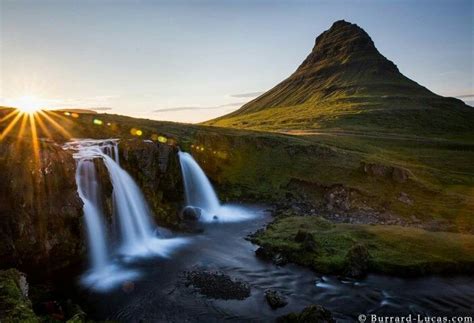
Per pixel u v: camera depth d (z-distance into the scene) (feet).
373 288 94.63
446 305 86.79
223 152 234.58
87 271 104.68
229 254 119.24
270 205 189.47
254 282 98.43
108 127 219.41
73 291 92.07
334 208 186.29
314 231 133.59
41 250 98.02
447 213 173.06
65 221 105.40
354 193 192.13
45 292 88.58
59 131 195.21
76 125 210.18
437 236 127.75
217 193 202.28
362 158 244.42
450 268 103.50
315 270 104.63
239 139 249.34
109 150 155.53
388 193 194.29
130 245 128.47
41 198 100.58
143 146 165.48
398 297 90.27
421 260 105.91
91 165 126.31
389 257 108.27
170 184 176.96
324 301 88.43
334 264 104.22
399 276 100.48
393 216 171.22
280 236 130.82
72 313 78.02
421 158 317.42
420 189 199.72
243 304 86.58
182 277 101.04
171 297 89.51
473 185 222.89
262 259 114.42
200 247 126.00
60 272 101.71
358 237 126.62
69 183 108.78
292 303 87.25
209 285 96.02
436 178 232.73
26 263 94.94
